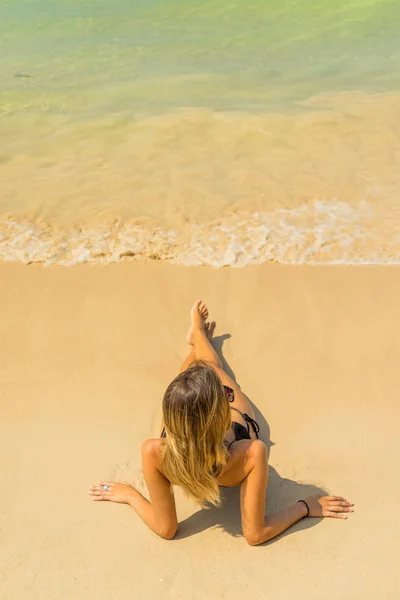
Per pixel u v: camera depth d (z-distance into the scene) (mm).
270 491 3189
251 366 3924
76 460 3348
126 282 4590
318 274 4598
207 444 2760
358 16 10062
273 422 3561
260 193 5566
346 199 5473
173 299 4438
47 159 6188
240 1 10555
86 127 6746
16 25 9562
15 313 4328
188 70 8180
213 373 2809
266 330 4172
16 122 6863
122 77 7965
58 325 4242
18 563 2854
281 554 2889
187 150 6281
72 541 2953
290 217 5250
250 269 4672
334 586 2738
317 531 2984
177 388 2744
